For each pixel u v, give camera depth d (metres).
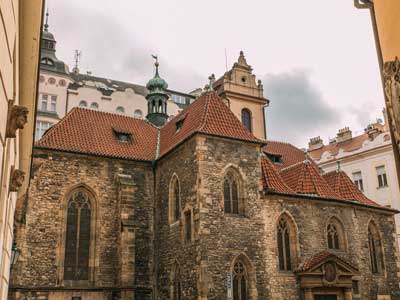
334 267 32.66
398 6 10.27
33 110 13.50
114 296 31.41
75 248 32.09
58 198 32.22
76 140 34.97
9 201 11.71
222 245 29.75
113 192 34.16
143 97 72.12
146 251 34.19
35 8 9.73
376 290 35.81
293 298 31.56
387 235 38.50
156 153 37.78
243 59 48.41
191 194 30.91
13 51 7.71
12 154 10.75
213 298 28.31
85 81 68.31
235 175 32.28
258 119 46.94
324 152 58.94
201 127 31.86
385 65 11.07
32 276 29.97
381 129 56.78
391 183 49.91
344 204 36.28
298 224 33.59
